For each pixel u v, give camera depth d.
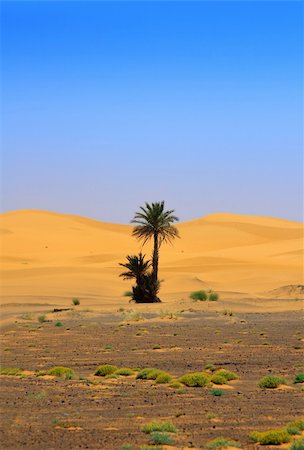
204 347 55.62
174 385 36.00
